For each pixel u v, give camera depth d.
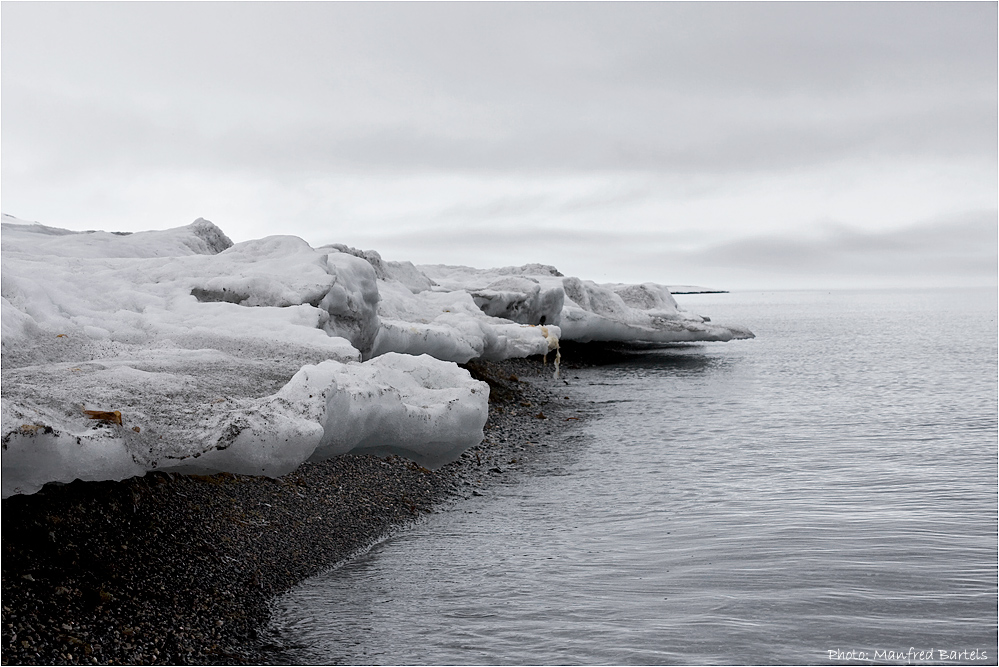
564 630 7.25
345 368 8.78
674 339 37.66
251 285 13.52
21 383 7.05
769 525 10.73
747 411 22.00
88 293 12.46
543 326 23.92
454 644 6.96
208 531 8.39
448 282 31.41
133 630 6.37
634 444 17.02
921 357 42.12
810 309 147.12
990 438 17.98
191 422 6.84
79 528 7.21
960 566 8.97
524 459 15.32
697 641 7.04
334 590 8.22
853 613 7.66
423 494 12.05
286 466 6.92
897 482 13.45
